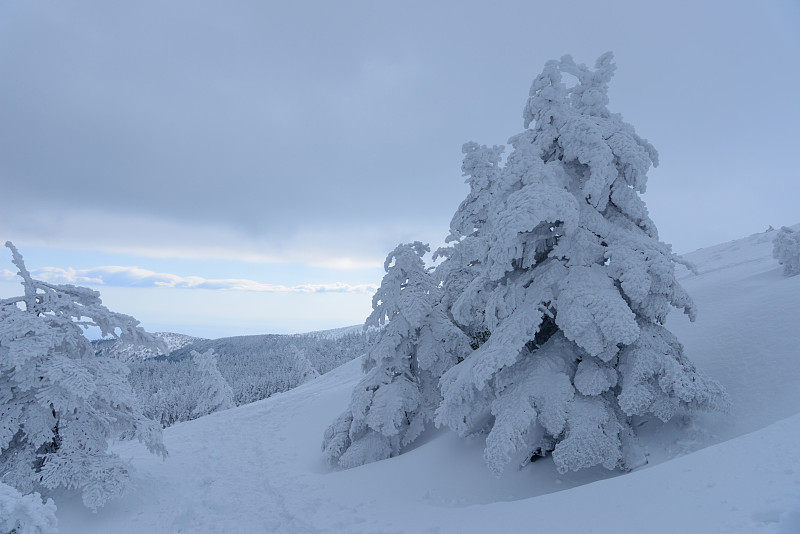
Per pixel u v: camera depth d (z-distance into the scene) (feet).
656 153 37.76
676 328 48.85
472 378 33.88
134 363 483.92
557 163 37.24
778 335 37.09
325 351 469.57
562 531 19.94
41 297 44.14
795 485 16.93
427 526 27.25
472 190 57.26
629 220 37.50
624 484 23.21
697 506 18.07
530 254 36.94
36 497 19.39
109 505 41.63
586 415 31.40
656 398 31.37
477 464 38.47
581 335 31.76
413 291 54.08
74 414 41.78
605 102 38.34
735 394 33.71
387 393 51.24
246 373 431.02
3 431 38.83
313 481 46.21
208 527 37.96
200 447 66.18
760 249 96.02
